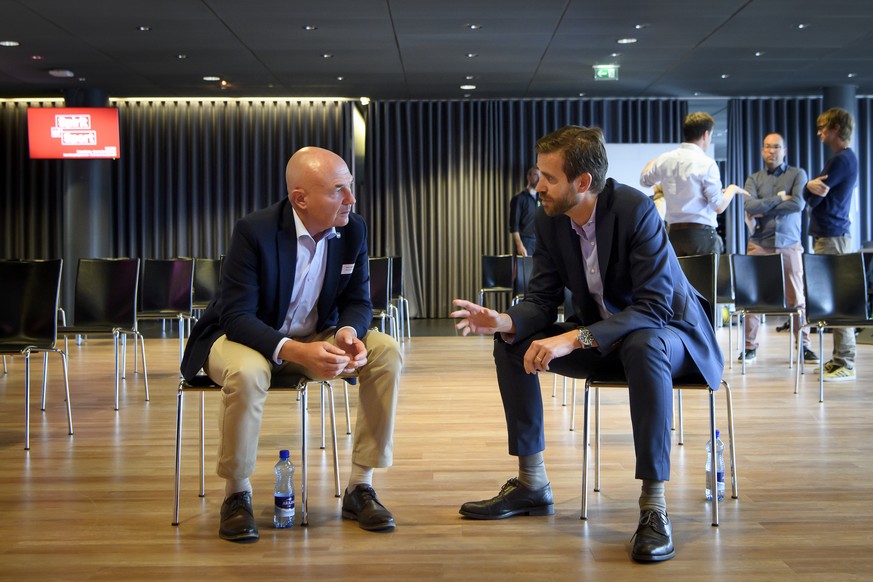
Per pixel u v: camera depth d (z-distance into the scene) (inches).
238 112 469.4
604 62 387.5
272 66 390.0
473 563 88.2
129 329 197.2
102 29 326.0
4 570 87.0
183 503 112.6
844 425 163.5
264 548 93.6
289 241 103.0
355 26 323.9
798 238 265.0
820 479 122.5
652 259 97.0
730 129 472.7
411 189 477.1
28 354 153.0
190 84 428.5
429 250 481.7
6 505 112.0
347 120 472.1
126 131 466.0
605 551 91.7
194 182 467.5
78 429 165.8
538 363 93.5
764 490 116.6
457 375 240.5
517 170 478.0
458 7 300.8
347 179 101.7
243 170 468.1
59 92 445.7
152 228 468.1
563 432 157.5
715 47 360.8
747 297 237.9
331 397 114.3
